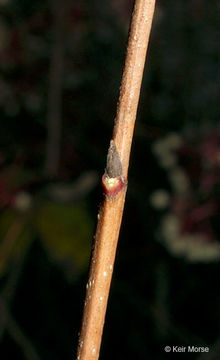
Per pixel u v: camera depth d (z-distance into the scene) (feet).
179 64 1.40
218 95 1.37
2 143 1.31
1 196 1.10
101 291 0.53
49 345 1.49
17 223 1.06
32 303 1.52
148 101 1.42
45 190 1.16
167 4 1.40
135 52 0.51
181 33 1.40
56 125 1.27
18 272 1.23
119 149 0.51
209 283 1.44
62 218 1.06
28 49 1.29
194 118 1.36
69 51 1.34
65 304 1.51
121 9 1.35
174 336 1.43
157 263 1.42
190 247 1.18
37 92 1.33
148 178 1.39
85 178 1.26
